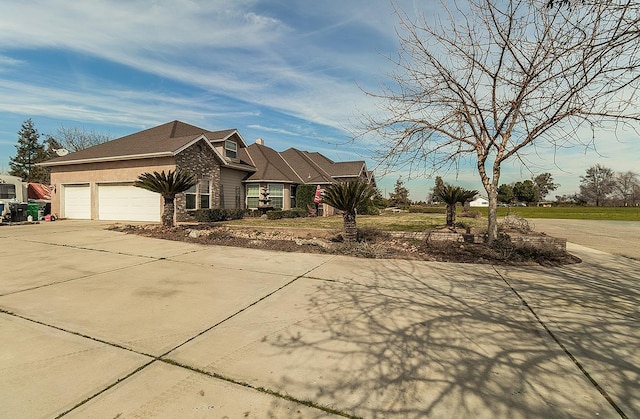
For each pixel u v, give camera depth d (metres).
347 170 27.16
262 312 3.82
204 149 16.67
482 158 7.70
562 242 8.12
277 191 21.50
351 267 6.33
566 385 2.36
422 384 2.35
